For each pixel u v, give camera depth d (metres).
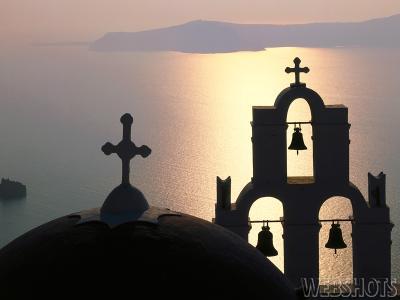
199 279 11.95
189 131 169.75
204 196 90.56
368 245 24.19
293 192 24.12
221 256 12.49
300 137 25.25
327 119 23.98
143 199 13.18
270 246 24.28
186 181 98.62
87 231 12.45
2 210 92.31
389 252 24.16
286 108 24.08
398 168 109.56
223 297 11.93
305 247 24.25
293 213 24.20
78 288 11.58
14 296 11.75
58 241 12.34
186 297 11.69
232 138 152.50
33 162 137.50
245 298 12.13
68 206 96.69
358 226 24.12
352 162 111.38
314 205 24.19
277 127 24.11
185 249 12.29
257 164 24.19
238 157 123.94
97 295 11.50
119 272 11.74
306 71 24.23
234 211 24.09
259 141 24.16
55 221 13.14
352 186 24.19
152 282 11.70
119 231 12.40
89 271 11.77
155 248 12.16
